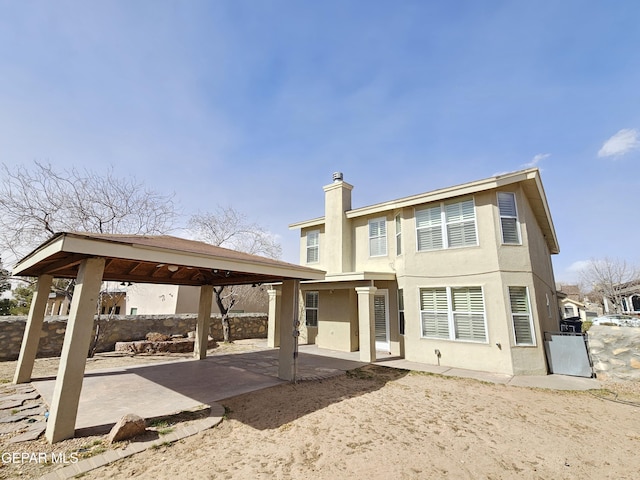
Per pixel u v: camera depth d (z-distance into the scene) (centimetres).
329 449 387
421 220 1056
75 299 406
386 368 893
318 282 1217
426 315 995
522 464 363
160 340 1167
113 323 1140
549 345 865
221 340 1505
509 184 930
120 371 788
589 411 557
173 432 412
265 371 814
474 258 928
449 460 367
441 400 602
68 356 390
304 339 1439
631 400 623
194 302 1864
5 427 414
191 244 702
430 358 959
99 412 480
